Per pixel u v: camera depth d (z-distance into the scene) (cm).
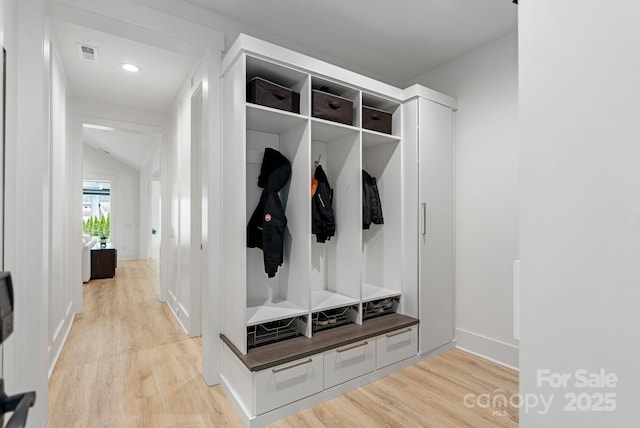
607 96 81
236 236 210
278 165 237
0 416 59
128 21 200
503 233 268
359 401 211
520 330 99
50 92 231
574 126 87
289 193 248
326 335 229
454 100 301
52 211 244
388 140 287
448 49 291
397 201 287
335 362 216
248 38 201
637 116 77
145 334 324
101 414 194
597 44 83
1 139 136
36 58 168
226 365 223
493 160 275
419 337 267
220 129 235
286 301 249
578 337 86
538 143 95
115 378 237
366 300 258
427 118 278
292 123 237
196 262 319
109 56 287
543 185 94
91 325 349
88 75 324
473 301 287
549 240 92
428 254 276
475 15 245
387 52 298
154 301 448
